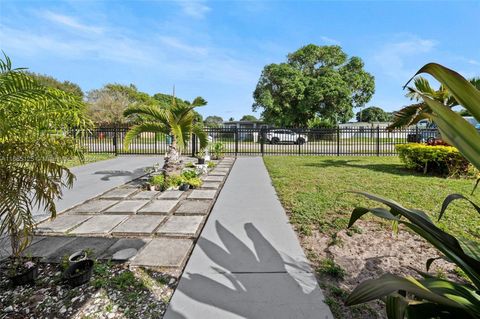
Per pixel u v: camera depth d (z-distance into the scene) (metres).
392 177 7.16
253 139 18.00
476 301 0.92
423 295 0.80
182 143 5.63
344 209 4.23
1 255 2.76
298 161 11.03
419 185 6.11
